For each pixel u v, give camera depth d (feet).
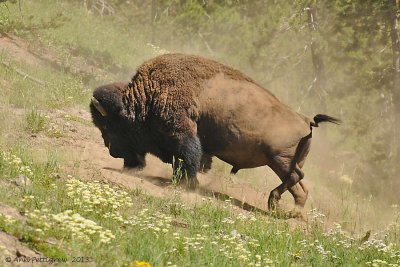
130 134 139.33
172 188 129.29
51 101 179.52
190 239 96.37
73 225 85.71
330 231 117.19
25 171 113.09
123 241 92.63
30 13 272.72
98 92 137.28
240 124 133.18
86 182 119.96
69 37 269.03
